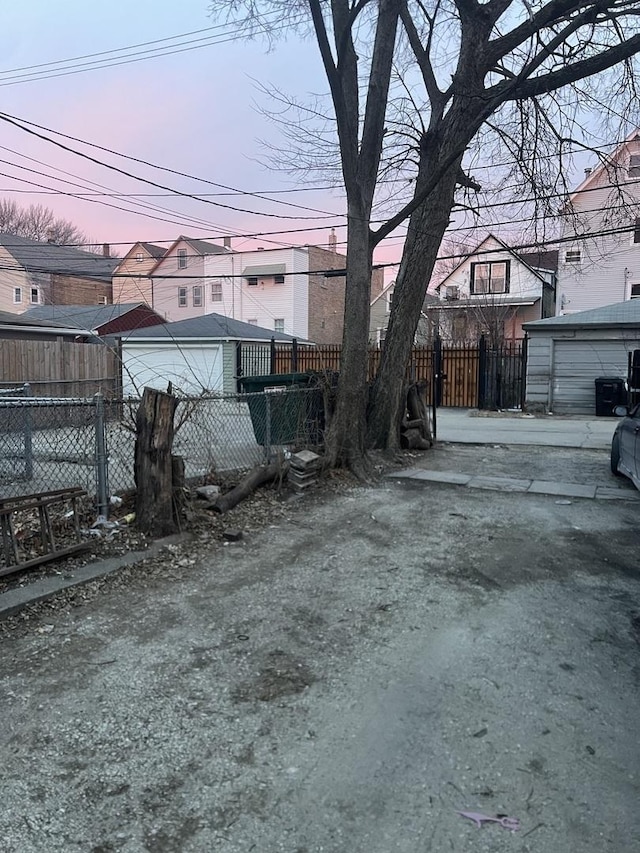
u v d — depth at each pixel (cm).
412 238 997
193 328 2247
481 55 898
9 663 341
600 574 492
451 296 3397
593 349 1809
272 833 219
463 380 2020
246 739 274
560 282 3058
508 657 352
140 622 397
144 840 216
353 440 841
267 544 564
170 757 262
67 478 730
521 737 276
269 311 3828
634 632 387
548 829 221
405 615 410
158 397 545
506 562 519
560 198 1156
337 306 4275
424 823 223
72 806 233
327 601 434
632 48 779
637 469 734
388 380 991
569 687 319
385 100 853
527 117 1009
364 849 212
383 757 261
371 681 324
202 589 455
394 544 568
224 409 939
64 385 1510
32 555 482
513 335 3081
